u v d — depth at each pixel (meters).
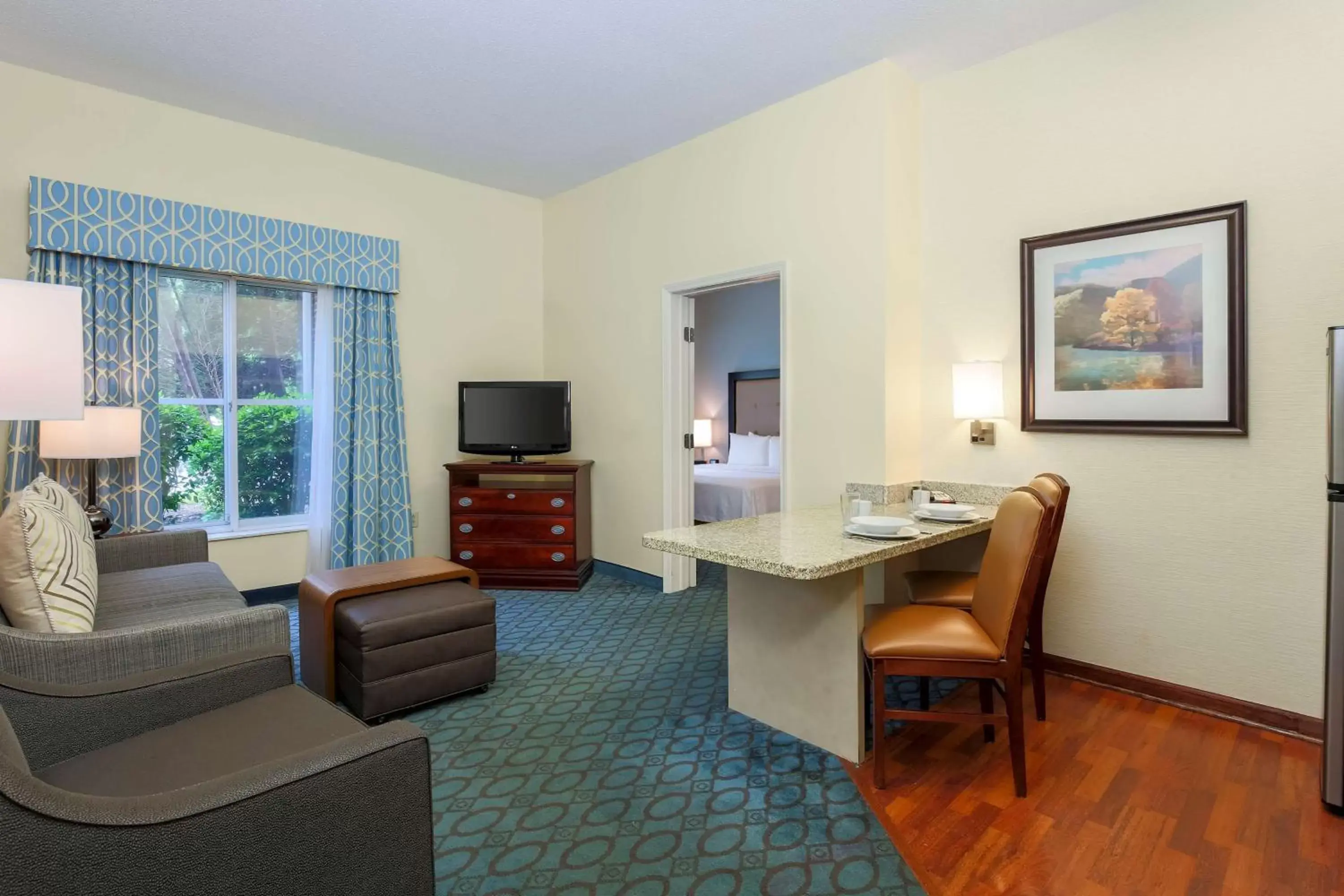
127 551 3.08
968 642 2.04
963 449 3.31
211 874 1.01
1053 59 2.98
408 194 4.62
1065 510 2.54
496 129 4.03
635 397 4.64
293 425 4.33
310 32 2.99
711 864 1.72
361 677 2.49
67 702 1.44
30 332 1.45
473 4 2.80
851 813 1.95
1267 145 2.46
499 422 4.76
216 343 4.02
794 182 3.59
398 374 4.54
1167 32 2.67
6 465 3.28
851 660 2.24
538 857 1.75
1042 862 1.73
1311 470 2.41
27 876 0.88
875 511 3.05
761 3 2.79
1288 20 2.42
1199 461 2.64
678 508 4.45
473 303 4.98
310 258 4.13
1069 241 2.91
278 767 1.09
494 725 2.51
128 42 3.07
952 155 3.31
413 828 1.22
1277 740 2.39
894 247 3.25
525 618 3.85
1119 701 2.74
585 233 4.98
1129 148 2.77
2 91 3.24
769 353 7.64
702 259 4.12
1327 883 1.65
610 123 3.94
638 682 2.92
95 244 3.41
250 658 1.69
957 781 2.12
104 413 3.16
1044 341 3.00
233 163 3.91
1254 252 2.50
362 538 4.34
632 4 2.80
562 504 4.46
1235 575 2.57
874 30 2.95
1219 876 1.68
